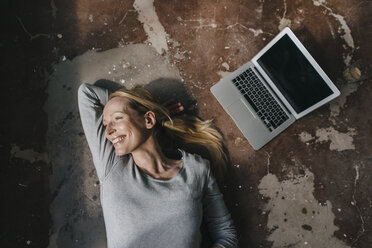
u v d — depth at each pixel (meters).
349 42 1.71
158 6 1.72
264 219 1.65
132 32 1.72
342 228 1.64
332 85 1.39
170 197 1.35
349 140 1.67
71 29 1.72
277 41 1.49
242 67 1.60
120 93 1.45
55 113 1.68
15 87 1.69
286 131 1.69
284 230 1.65
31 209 1.63
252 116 1.59
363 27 1.71
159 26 1.73
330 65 1.71
